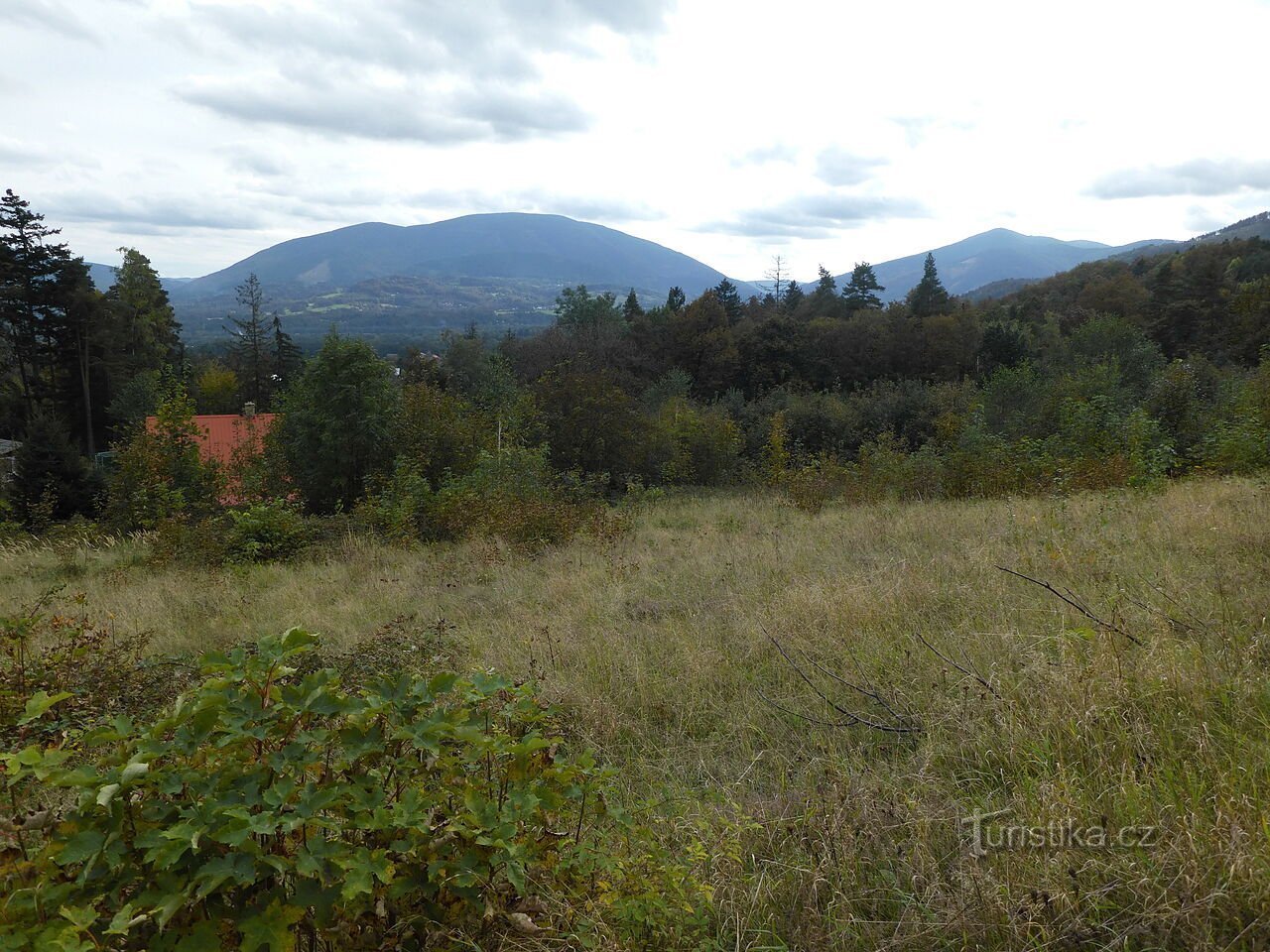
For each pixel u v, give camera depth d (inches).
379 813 70.7
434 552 461.1
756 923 90.0
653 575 324.8
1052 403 827.4
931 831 103.4
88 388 1781.5
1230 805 89.0
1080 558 233.3
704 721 161.5
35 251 1715.1
